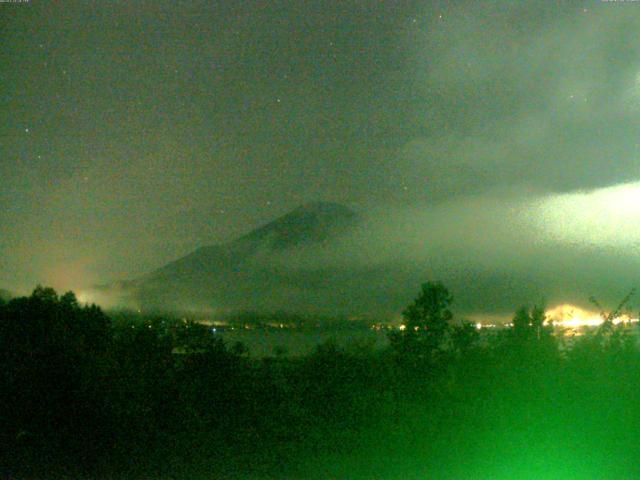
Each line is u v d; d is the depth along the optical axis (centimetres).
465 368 898
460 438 857
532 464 821
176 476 824
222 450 899
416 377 946
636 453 801
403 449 880
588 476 798
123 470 846
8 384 889
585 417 812
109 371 897
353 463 865
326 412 934
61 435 882
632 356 854
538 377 848
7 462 853
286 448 902
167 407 920
